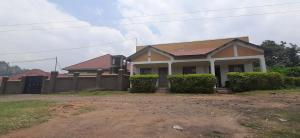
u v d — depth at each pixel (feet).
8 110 30.09
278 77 56.75
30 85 86.43
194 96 50.83
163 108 31.12
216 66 77.41
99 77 78.38
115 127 20.13
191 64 77.97
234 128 19.40
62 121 22.99
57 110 29.73
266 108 29.30
